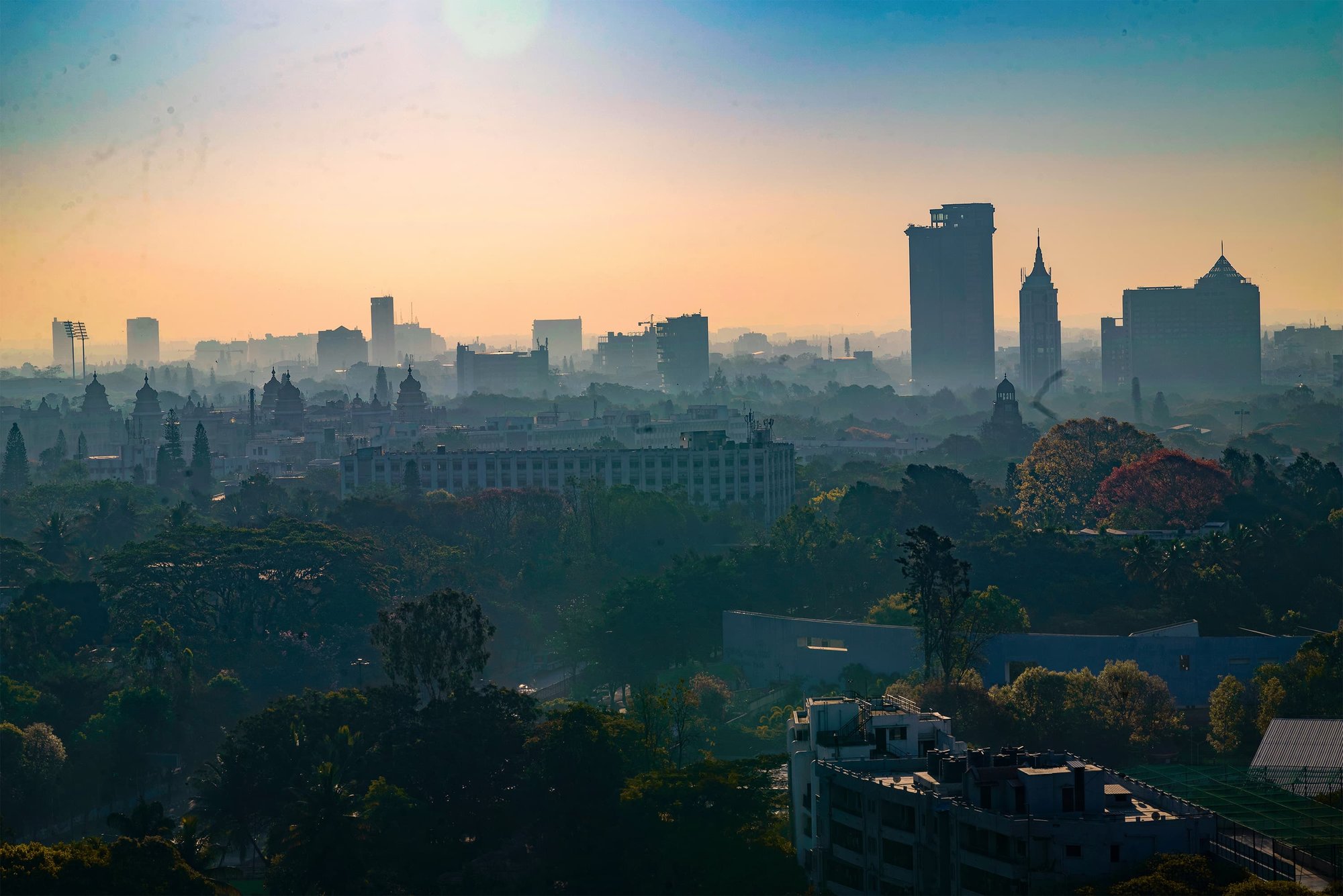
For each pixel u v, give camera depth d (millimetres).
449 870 142500
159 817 139125
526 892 136000
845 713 143000
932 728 142125
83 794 188625
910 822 120812
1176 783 148000
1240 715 184500
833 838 130125
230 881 153250
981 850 113688
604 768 149375
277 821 151375
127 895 121062
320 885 134375
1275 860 111375
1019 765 119062
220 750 160500
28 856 122188
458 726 157625
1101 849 110125
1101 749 178375
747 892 127375
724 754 198125
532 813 149250
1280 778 149125
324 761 153625
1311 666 187625
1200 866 105062
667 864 134250
